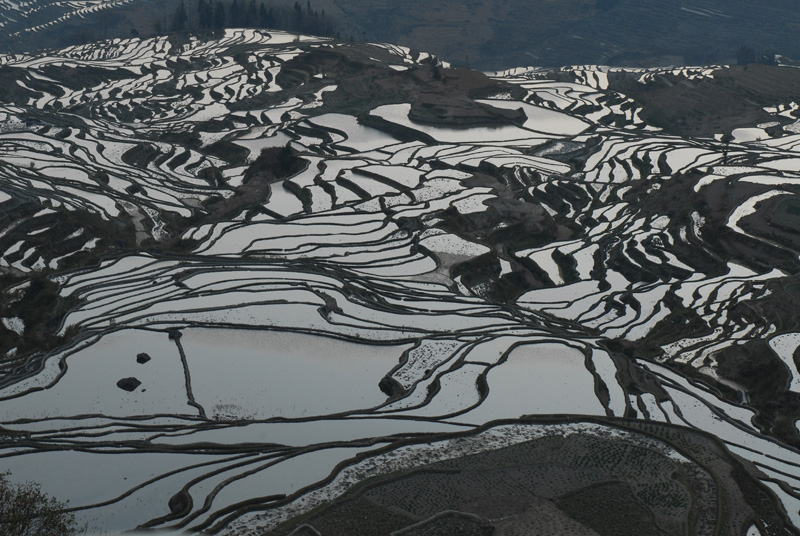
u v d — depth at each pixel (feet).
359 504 106.01
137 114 400.06
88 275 199.00
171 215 261.03
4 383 143.64
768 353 163.84
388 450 120.57
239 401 138.82
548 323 184.55
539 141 341.00
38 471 115.75
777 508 110.83
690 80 471.21
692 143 342.64
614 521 104.47
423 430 128.67
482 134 347.77
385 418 132.26
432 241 227.81
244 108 402.72
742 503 111.45
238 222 244.42
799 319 181.47
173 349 155.12
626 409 139.03
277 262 209.15
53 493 110.83
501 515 104.22
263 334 162.09
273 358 153.38
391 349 158.51
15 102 426.51
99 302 181.68
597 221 260.21
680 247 230.48
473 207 256.32
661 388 151.02
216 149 340.39
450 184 278.46
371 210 255.91
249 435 126.41
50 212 232.12
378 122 355.36
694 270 217.15
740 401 154.61
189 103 412.36
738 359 166.40
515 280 218.38
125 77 465.88
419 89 395.96
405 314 176.96
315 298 181.88
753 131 385.09
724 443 131.34
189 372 147.23
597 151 334.65
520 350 157.89
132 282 193.16
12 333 174.50
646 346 174.09
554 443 123.65
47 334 168.76
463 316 177.78
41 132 343.26
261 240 229.66
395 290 194.49
